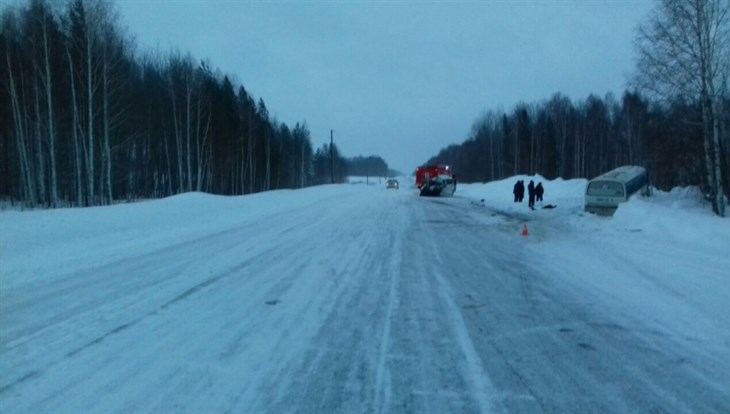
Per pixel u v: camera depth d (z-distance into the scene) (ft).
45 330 23.66
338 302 29.53
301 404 16.46
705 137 74.95
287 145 312.91
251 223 75.10
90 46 107.24
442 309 28.27
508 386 18.04
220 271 38.27
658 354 21.34
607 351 21.70
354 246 52.37
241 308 27.96
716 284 34.06
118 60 116.78
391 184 290.56
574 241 56.90
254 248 50.08
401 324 25.35
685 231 55.83
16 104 122.62
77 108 122.31
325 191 195.21
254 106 245.24
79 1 108.06
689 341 22.97
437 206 119.14
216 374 18.78
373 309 28.12
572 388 17.90
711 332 24.22
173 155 195.00
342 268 40.14
